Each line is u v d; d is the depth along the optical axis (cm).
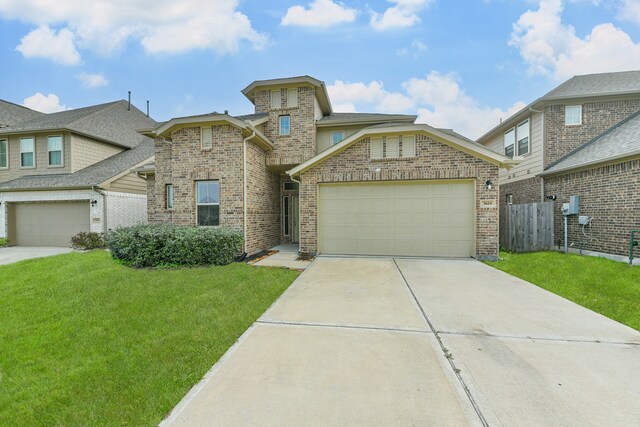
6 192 1284
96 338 362
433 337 352
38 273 670
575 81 1191
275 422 215
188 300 488
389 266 757
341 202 932
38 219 1289
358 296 514
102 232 1166
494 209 834
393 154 891
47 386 270
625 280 587
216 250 752
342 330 374
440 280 619
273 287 564
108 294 518
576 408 229
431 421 215
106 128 1612
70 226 1267
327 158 923
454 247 872
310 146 1161
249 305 467
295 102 1181
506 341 342
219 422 216
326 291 545
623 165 759
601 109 1048
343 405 232
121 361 309
